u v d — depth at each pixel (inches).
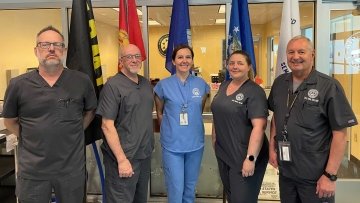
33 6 129.0
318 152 74.5
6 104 77.0
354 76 125.6
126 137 88.2
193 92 97.4
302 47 73.7
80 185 83.1
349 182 126.1
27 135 77.5
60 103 77.8
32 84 76.7
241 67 86.4
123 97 86.9
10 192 129.0
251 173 84.1
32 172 78.0
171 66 111.0
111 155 88.8
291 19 106.0
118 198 89.3
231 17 109.4
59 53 76.6
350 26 123.3
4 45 143.9
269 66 139.3
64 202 81.9
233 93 87.8
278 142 79.2
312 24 125.6
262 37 142.9
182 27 109.7
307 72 75.4
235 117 86.6
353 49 124.3
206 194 134.6
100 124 97.7
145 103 90.4
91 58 97.5
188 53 96.3
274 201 129.6
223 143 90.4
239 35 108.0
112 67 133.2
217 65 144.4
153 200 132.5
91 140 98.5
